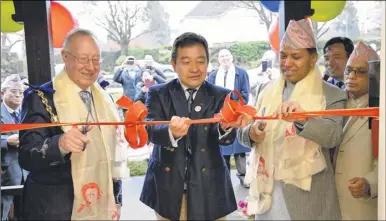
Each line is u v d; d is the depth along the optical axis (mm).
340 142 1132
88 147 1089
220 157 1196
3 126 976
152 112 1160
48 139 1018
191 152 1164
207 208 1154
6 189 1383
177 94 1176
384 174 524
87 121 1097
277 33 1756
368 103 1014
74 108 1087
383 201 527
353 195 1086
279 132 1086
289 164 1060
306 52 1066
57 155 988
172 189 1159
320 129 990
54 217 1083
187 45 1125
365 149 1106
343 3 1769
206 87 1196
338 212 1093
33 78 1521
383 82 519
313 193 1064
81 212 1086
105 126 1140
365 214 1124
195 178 1153
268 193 1093
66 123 1021
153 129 1091
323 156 1071
